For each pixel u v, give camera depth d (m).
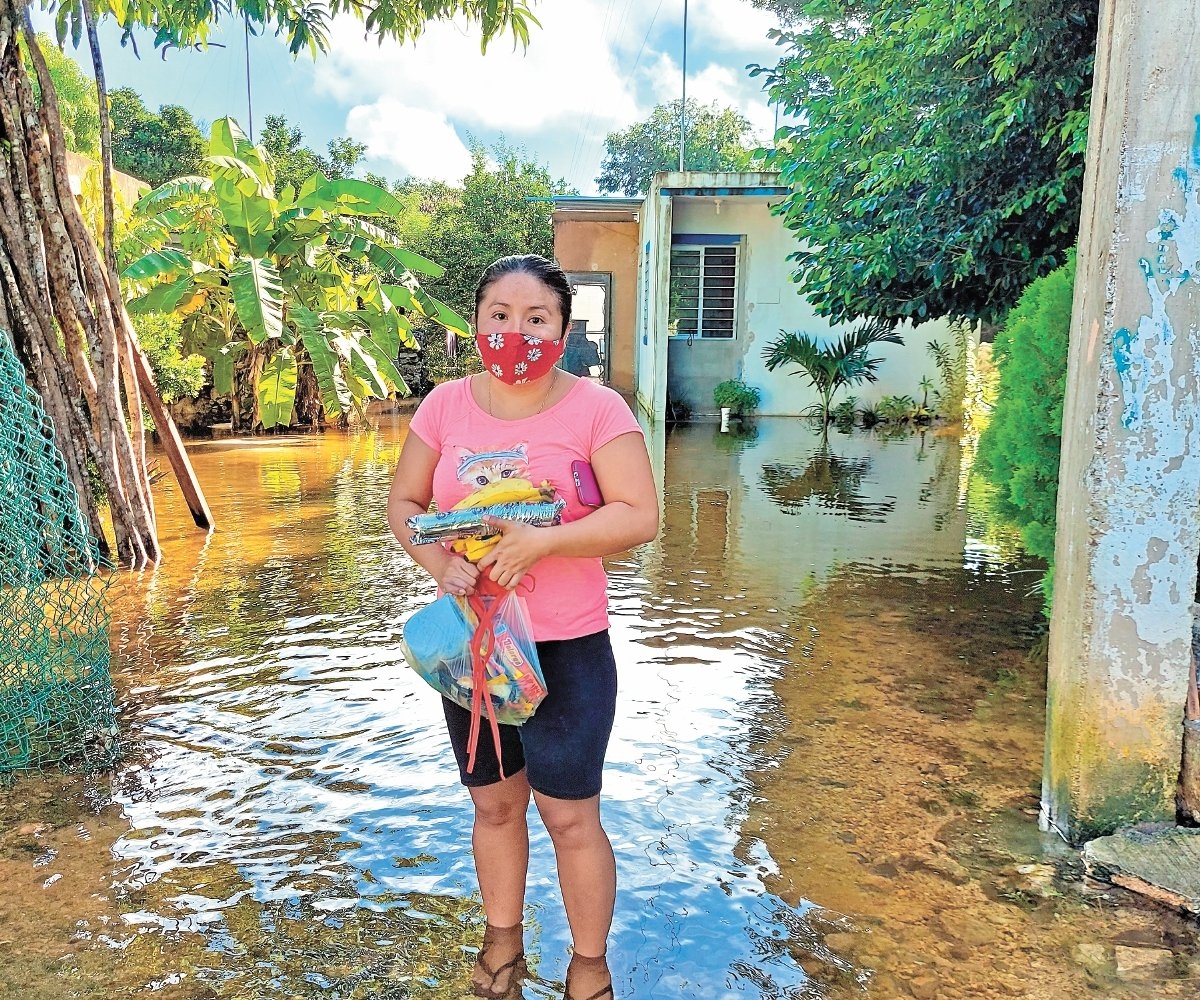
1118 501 2.79
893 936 2.52
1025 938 2.51
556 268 2.23
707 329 17.33
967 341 15.50
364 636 4.97
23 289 5.79
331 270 15.45
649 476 2.25
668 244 15.22
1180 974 2.36
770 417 17.38
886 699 4.16
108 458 6.28
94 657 3.89
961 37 6.74
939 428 15.66
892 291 8.35
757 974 2.37
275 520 8.02
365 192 14.15
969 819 3.13
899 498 9.11
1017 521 4.87
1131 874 2.70
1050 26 6.04
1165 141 2.63
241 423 15.56
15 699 3.70
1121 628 2.84
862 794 3.30
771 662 4.62
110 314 6.22
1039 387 4.30
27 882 2.76
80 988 2.30
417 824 3.10
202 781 3.40
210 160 12.87
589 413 2.22
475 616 2.13
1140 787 2.89
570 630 2.19
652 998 2.28
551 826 2.24
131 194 16.05
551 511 2.09
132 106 26.05
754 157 9.90
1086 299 2.87
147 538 6.48
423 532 2.09
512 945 2.46
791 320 17.17
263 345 15.08
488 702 2.12
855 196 8.29
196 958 2.42
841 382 16.23
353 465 11.47
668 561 6.63
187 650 4.76
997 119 6.66
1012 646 4.87
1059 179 6.38
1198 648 3.11
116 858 2.90
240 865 2.86
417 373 22.30
